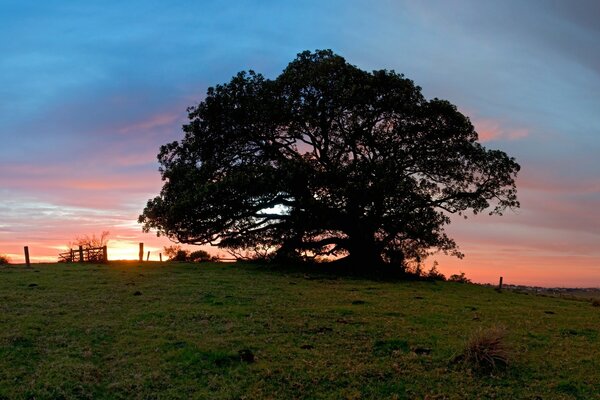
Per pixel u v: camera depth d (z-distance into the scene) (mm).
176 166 38250
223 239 38844
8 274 29797
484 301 25016
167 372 13125
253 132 38438
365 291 26219
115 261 40625
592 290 40094
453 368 13570
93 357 14203
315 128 37188
